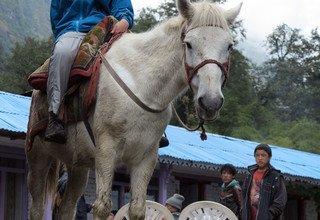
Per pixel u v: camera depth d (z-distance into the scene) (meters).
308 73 55.72
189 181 18.95
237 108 38.09
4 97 15.10
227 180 8.48
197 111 4.87
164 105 5.26
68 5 6.08
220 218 6.68
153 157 5.39
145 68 5.27
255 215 7.44
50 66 5.60
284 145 37.84
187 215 6.71
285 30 59.16
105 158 5.19
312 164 20.94
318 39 57.88
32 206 6.57
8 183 14.02
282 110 53.00
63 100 5.55
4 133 11.74
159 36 5.29
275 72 56.44
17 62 40.31
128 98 5.19
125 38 5.55
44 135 5.92
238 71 42.53
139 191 5.35
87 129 5.46
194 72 4.91
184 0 4.98
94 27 5.69
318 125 42.22
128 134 5.20
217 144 18.86
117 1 5.89
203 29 4.91
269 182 7.40
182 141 17.55
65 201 6.41
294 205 22.23
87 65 5.46
